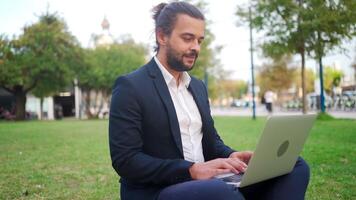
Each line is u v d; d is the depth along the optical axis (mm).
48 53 32750
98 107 40312
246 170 2061
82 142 10859
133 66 35594
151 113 2340
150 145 2361
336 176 5277
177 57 2414
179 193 2045
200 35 2422
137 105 2312
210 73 36344
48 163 7148
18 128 17797
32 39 32625
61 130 16172
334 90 42375
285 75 40188
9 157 7961
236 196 2037
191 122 2521
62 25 34375
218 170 2178
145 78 2418
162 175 2201
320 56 17359
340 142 8891
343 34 16641
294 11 16734
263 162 2117
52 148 9484
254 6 18203
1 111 41125
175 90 2521
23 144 10477
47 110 49125
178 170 2195
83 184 5305
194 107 2596
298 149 2400
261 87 52375
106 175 5926
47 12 34344
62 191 4914
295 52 17828
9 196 4676
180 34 2389
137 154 2250
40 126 19594
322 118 16891
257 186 2506
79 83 37219
